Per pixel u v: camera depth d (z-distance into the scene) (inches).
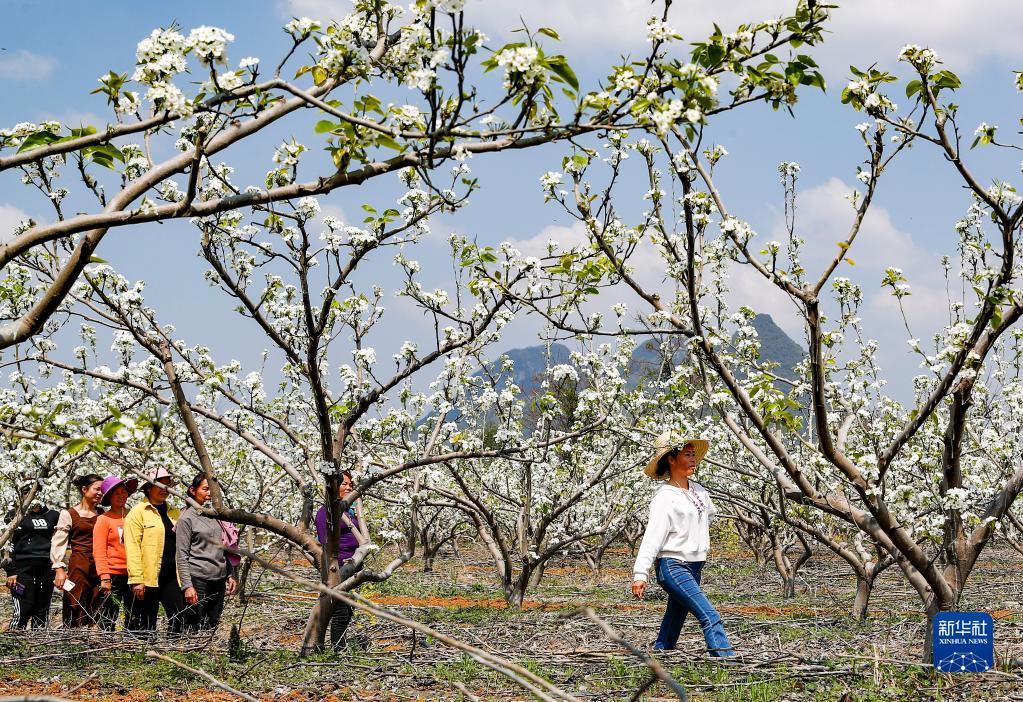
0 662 321.1
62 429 216.5
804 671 290.5
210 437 650.2
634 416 536.4
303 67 177.5
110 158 164.4
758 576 753.0
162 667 317.7
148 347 322.7
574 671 297.1
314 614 349.4
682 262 292.7
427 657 331.6
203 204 163.2
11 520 476.7
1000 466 397.4
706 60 188.7
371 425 478.0
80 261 173.2
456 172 266.4
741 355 385.4
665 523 328.5
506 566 554.3
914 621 408.5
